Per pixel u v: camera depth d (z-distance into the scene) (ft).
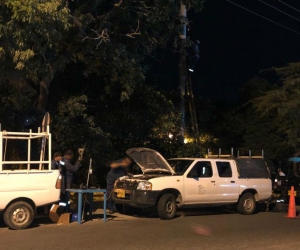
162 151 66.33
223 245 30.78
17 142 49.52
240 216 46.32
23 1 33.78
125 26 54.49
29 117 54.95
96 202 53.52
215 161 46.68
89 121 54.70
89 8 49.93
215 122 99.25
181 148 66.28
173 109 63.31
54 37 38.47
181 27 55.52
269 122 89.66
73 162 53.72
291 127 79.77
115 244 30.63
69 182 41.96
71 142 53.57
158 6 50.65
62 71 53.16
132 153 46.09
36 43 37.83
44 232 34.88
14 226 35.63
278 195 55.26
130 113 61.31
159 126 63.82
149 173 45.91
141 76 53.47
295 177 57.41
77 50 51.72
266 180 49.62
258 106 80.69
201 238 33.27
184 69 68.23
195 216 45.65
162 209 42.19
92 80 61.11
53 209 38.93
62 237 32.91
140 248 29.43
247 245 30.94
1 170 35.14
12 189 35.22
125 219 42.37
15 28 35.09
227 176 46.96
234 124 95.35
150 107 61.98
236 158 49.19
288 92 78.89
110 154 57.77
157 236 33.78
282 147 87.15
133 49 55.77
